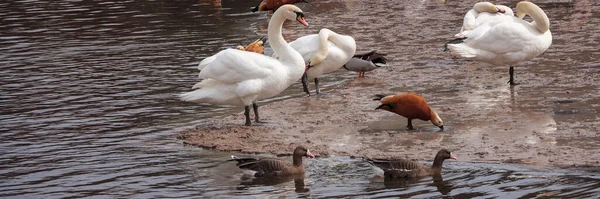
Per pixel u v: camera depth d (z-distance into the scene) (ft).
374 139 44.73
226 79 47.62
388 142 44.01
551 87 55.01
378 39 76.48
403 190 36.99
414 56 68.13
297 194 36.99
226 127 49.01
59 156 44.42
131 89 60.80
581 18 82.79
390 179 38.58
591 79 56.59
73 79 65.00
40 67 70.18
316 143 44.32
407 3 99.35
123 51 76.38
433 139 44.16
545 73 59.36
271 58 48.73
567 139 42.75
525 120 47.03
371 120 48.96
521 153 40.86
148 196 37.52
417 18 87.86
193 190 38.11
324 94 56.90
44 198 37.83
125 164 42.52
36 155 44.73
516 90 54.75
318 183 38.42
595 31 75.05
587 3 92.43
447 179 38.11
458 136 44.50
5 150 45.85
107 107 55.47
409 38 76.28
